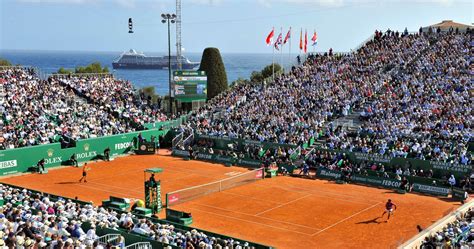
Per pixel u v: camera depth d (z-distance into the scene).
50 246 26.44
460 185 52.94
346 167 58.78
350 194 53.00
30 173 63.16
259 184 57.34
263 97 83.81
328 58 93.38
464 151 56.22
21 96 76.56
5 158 61.53
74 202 41.22
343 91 79.75
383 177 56.41
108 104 83.12
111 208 42.94
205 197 51.44
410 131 63.25
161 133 79.56
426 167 56.16
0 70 84.25
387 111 69.88
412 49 88.38
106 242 29.83
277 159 64.75
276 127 72.44
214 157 70.25
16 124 69.31
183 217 42.47
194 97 87.81
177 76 86.44
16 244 26.69
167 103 93.88
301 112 75.56
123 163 69.00
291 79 88.50
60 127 71.50
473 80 72.94
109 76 96.38
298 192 53.75
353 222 43.47
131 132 75.62
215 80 101.44
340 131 68.44
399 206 48.31
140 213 43.75
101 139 71.44
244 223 43.16
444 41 87.88
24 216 31.92
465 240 32.34
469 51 81.75
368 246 37.56
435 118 65.38
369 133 65.94
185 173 62.84
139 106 86.75
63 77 89.56
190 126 78.94
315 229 41.62
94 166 67.19
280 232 40.84
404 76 78.88
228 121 78.31
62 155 67.19
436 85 73.94
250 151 68.31
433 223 42.84
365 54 91.00
